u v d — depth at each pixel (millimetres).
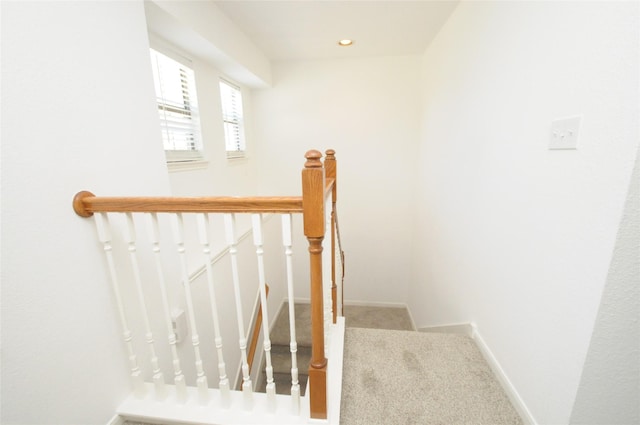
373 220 3588
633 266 768
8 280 827
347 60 3180
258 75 2850
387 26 2377
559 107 953
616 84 739
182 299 1625
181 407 1176
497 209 1379
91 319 1072
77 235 1013
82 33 1018
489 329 1431
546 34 1024
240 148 3225
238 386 2393
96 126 1081
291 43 2719
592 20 814
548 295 1003
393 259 3680
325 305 1279
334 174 1606
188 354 1686
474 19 1723
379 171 3430
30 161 865
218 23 2029
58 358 962
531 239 1104
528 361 1109
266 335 1073
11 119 817
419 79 3131
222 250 2182
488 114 1501
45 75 899
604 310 804
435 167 2570
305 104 3350
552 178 986
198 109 2234
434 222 2566
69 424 1004
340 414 1117
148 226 1051
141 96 1309
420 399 1191
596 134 803
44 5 892
